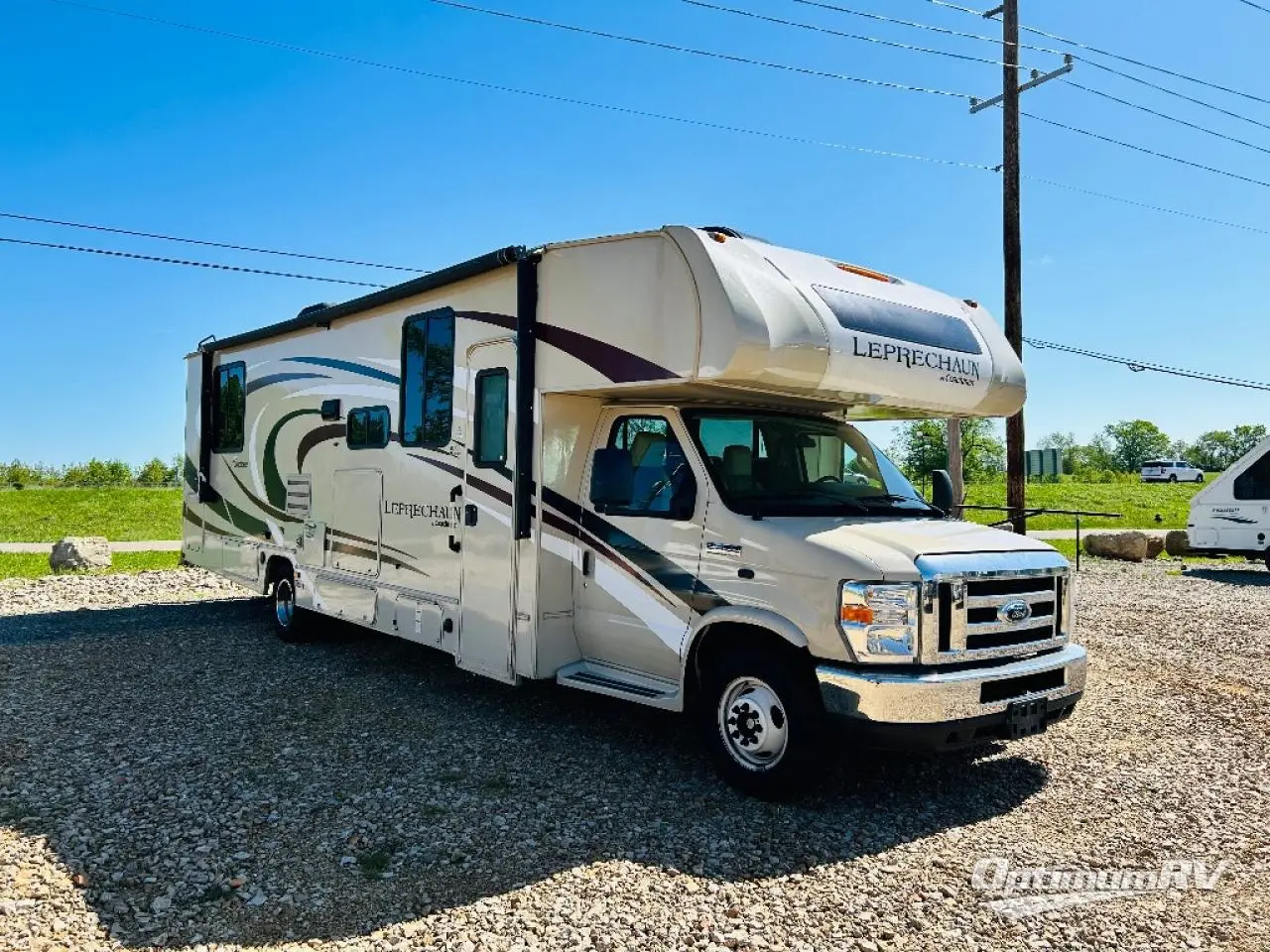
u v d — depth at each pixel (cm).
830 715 448
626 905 374
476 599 620
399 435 705
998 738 466
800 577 464
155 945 342
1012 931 361
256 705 664
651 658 542
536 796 489
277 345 887
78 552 1486
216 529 1004
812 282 532
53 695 688
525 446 581
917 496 608
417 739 586
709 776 521
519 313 580
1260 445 1527
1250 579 1477
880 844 437
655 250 508
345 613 774
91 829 442
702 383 495
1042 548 515
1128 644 913
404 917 363
